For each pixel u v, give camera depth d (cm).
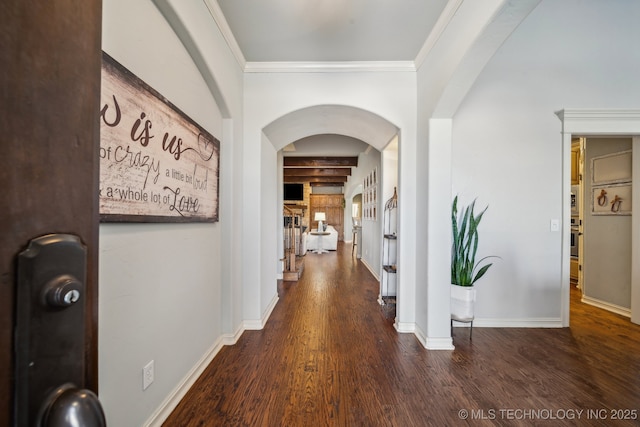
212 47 196
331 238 911
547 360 217
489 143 290
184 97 172
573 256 459
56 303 37
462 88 206
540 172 289
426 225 241
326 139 565
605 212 339
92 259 45
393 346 239
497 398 172
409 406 164
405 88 267
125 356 122
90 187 45
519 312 288
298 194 1080
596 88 289
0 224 32
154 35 141
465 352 230
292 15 204
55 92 38
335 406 164
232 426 149
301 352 227
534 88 289
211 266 213
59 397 37
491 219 289
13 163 34
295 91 269
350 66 266
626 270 319
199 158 186
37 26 36
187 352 177
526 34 288
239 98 257
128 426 125
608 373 200
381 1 191
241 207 267
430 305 237
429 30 221
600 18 287
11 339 34
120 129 114
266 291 305
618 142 328
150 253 139
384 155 375
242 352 226
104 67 105
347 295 390
